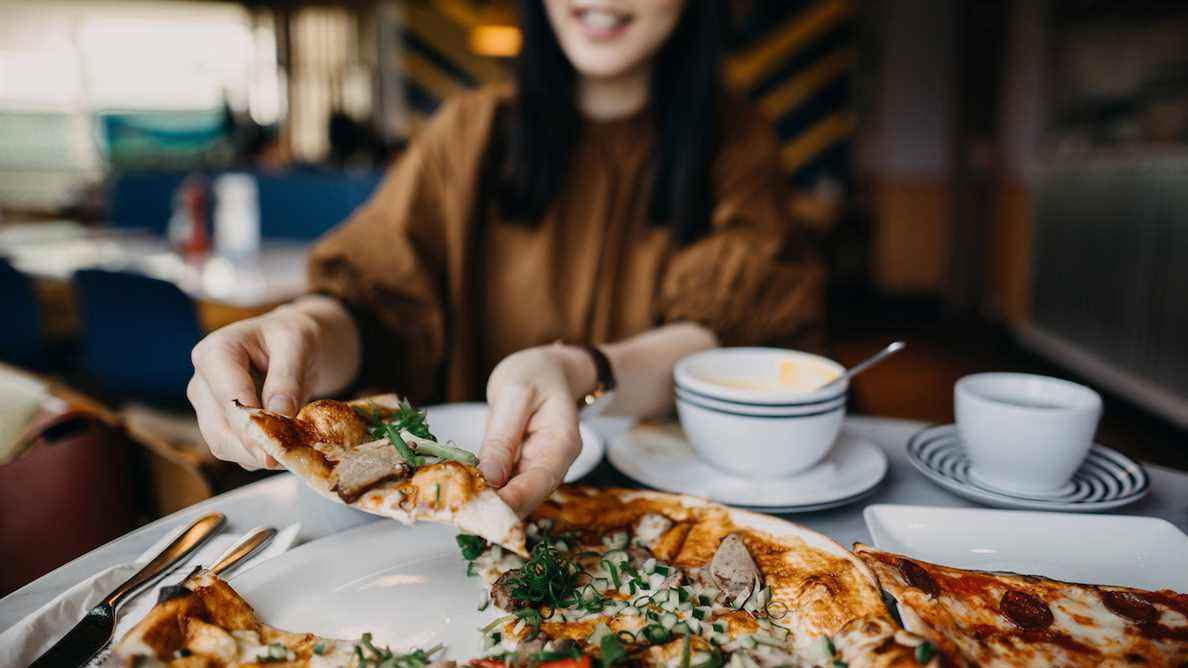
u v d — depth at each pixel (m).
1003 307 3.46
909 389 2.56
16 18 3.99
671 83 0.91
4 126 4.14
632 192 0.95
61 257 1.77
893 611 0.43
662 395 0.72
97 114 4.29
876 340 3.28
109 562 0.48
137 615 0.42
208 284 1.42
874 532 0.48
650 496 0.53
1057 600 0.43
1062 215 2.84
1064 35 2.99
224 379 0.48
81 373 1.97
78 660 0.39
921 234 3.96
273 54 4.51
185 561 0.47
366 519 0.54
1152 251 2.25
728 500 0.54
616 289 0.95
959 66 3.71
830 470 0.60
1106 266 2.51
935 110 3.87
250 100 4.54
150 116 4.37
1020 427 0.54
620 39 0.81
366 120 3.94
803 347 0.85
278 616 0.44
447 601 0.45
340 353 0.72
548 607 0.45
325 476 0.44
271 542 0.50
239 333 0.53
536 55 0.89
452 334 0.92
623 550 0.49
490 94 0.98
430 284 0.86
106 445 0.74
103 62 4.25
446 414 0.64
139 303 1.31
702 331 0.80
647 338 0.76
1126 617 0.42
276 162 3.18
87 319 1.40
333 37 4.52
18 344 1.59
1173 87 2.43
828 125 4.05
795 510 0.54
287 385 0.50
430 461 0.46
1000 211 3.52
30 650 0.40
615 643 0.40
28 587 0.45
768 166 0.94
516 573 0.46
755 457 0.57
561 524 0.51
